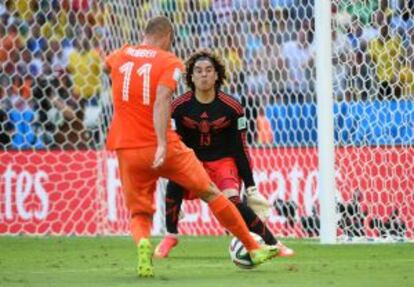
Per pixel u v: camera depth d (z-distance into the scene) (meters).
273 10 44.59
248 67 44.94
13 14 48.91
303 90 43.41
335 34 40.75
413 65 41.19
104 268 27.12
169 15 45.81
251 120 44.12
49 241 38.78
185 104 29.55
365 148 39.97
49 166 43.62
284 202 41.69
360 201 39.53
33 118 47.75
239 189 29.69
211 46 46.03
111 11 46.53
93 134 48.00
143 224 23.75
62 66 48.81
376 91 40.59
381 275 24.47
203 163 29.58
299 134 42.41
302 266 27.36
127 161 23.14
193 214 43.22
